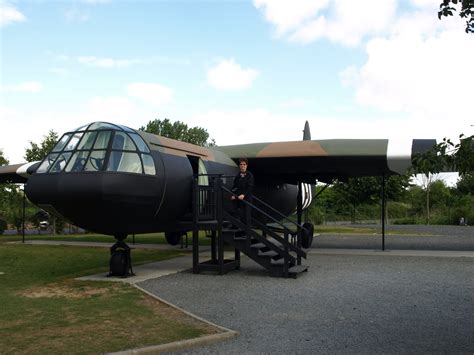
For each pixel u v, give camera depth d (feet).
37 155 109.81
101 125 36.29
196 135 200.85
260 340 19.15
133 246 64.85
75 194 32.58
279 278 35.35
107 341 18.72
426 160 12.79
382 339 19.16
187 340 18.57
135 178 34.50
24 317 23.04
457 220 132.98
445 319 22.49
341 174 60.64
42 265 44.96
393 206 171.32
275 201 65.36
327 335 19.79
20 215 113.80
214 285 32.40
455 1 12.50
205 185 43.68
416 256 49.42
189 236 86.22
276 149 53.57
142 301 26.89
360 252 53.67
